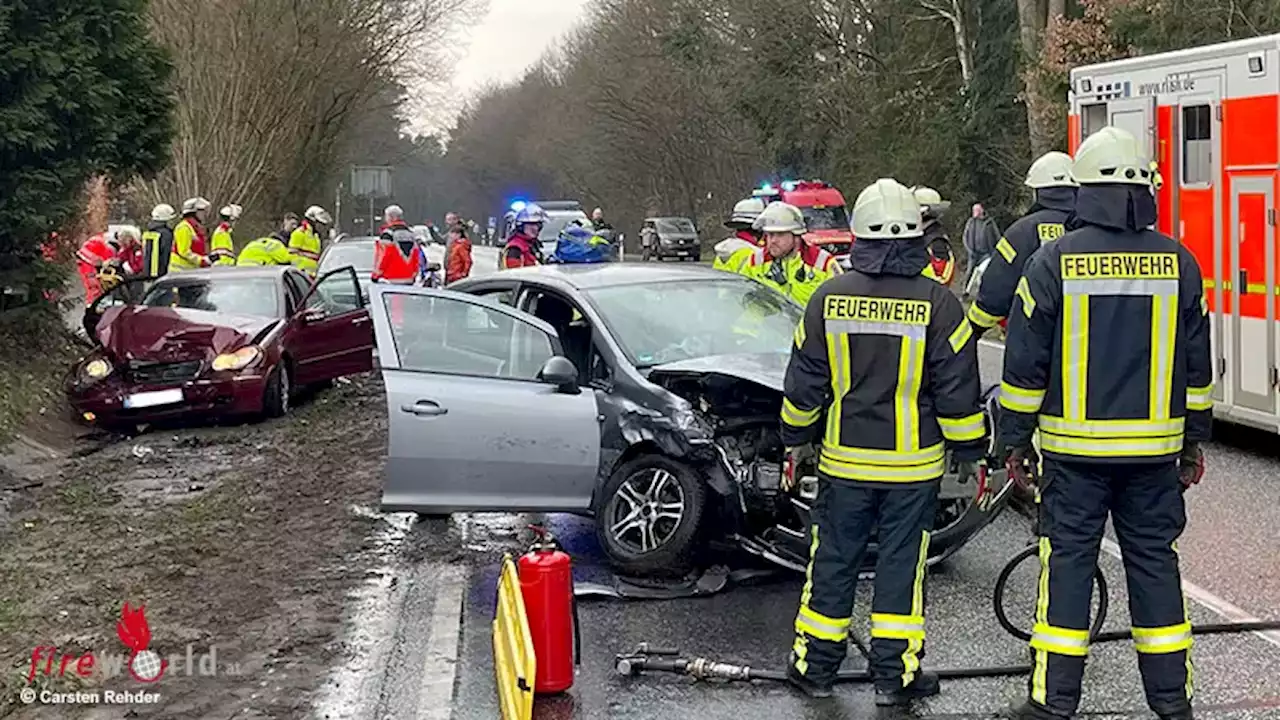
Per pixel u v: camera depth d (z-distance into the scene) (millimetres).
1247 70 9625
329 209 52875
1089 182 4734
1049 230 6504
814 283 9227
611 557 7012
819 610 5301
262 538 8039
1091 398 4711
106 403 11672
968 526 6555
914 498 5141
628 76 56625
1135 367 4680
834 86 40531
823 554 5301
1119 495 4879
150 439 11570
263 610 6605
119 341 11977
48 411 12164
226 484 9555
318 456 10539
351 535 8070
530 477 7129
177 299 13156
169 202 34562
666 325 7527
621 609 6598
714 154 56500
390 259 17359
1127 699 5215
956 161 32625
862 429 5148
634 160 59656
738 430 6875
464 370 7316
